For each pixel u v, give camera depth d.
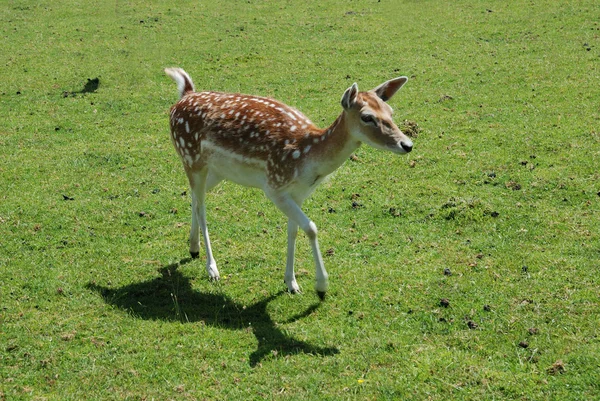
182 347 5.42
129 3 18.67
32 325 5.74
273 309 5.99
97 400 4.83
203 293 6.29
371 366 5.10
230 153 6.14
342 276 6.44
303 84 12.53
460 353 5.18
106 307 6.02
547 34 14.37
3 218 7.76
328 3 18.23
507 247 6.80
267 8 17.97
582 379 4.80
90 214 7.91
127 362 5.23
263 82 12.73
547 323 5.52
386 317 5.77
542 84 11.57
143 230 7.57
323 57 14.07
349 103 5.44
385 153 9.36
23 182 8.81
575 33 14.22
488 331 5.47
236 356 5.30
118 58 14.41
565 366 4.95
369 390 4.83
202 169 6.50
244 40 15.38
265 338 5.54
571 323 5.48
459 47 14.13
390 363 5.13
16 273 6.61
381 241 7.13
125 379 5.06
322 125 10.38
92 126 10.97
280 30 16.05
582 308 5.66
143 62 14.12
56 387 4.98
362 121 5.46
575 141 9.12
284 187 5.95
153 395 4.88
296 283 6.29
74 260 6.89
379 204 7.95
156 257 6.95
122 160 9.52
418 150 9.37
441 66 13.05
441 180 8.45
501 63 12.89
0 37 15.91
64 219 7.77
